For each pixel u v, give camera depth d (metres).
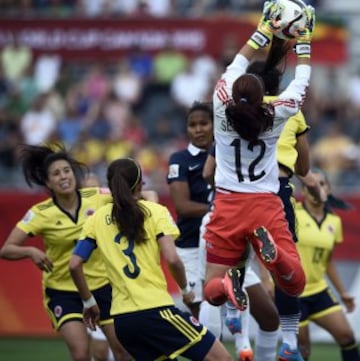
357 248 48.00
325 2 68.88
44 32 65.19
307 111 64.94
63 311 33.09
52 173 33.31
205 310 32.81
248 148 27.34
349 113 66.06
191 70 65.81
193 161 35.78
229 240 27.83
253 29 63.53
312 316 37.75
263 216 27.50
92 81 66.88
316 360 43.31
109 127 64.06
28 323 49.47
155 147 63.06
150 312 27.91
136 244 28.44
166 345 28.03
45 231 33.41
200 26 63.97
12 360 43.03
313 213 37.84
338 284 39.53
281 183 29.55
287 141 29.62
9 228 49.06
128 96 66.19
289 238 27.81
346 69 66.94
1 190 50.75
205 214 35.16
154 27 64.38
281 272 27.27
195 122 35.66
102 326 33.06
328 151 61.97
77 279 29.19
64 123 65.19
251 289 33.44
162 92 66.38
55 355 44.28
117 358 32.88
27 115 65.88
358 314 47.31
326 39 63.94
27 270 49.69
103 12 68.56
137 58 65.94
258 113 26.94
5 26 65.25
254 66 29.73
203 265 32.41
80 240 29.09
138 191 29.31
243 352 32.53
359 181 56.81
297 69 27.92
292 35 27.83
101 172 59.97
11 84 66.56
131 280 28.19
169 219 28.88
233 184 27.66
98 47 64.88
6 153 63.47
